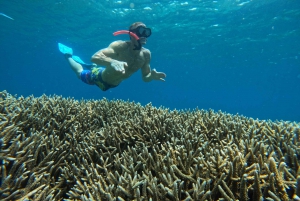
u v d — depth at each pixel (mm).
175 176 1994
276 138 2855
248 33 25719
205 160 2236
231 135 2898
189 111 5188
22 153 2158
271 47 30875
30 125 3174
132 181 1938
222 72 56250
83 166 2475
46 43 37312
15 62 72312
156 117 3646
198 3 18922
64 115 3836
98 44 34781
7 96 4449
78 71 7055
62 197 2338
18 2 21500
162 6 19953
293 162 2049
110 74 5156
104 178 2307
